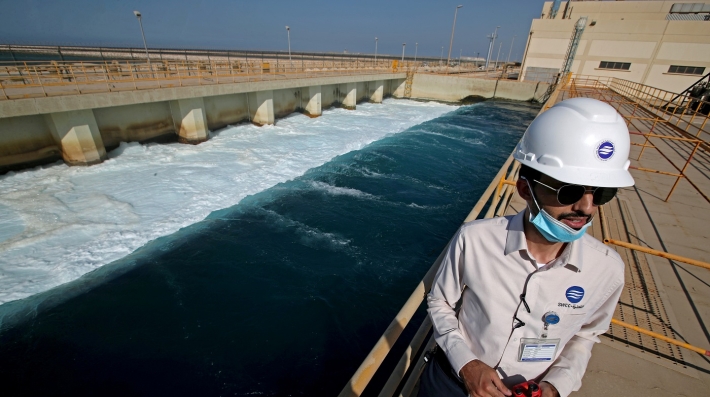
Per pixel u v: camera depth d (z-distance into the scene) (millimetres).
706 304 3703
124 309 7262
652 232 5258
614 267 1282
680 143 10789
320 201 12180
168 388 5750
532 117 29875
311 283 8102
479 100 37406
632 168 8289
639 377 2814
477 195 13211
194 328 6859
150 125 17438
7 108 11141
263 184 13219
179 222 10266
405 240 9938
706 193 6883
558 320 1333
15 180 12414
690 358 3016
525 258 1302
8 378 5875
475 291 1407
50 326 6805
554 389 1299
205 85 17766
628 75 30750
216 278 8203
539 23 33844
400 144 20156
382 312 7359
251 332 6793
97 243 9109
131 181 12852
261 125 22906
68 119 13078
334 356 6344
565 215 1220
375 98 36250
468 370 1332
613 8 32875
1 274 7918
